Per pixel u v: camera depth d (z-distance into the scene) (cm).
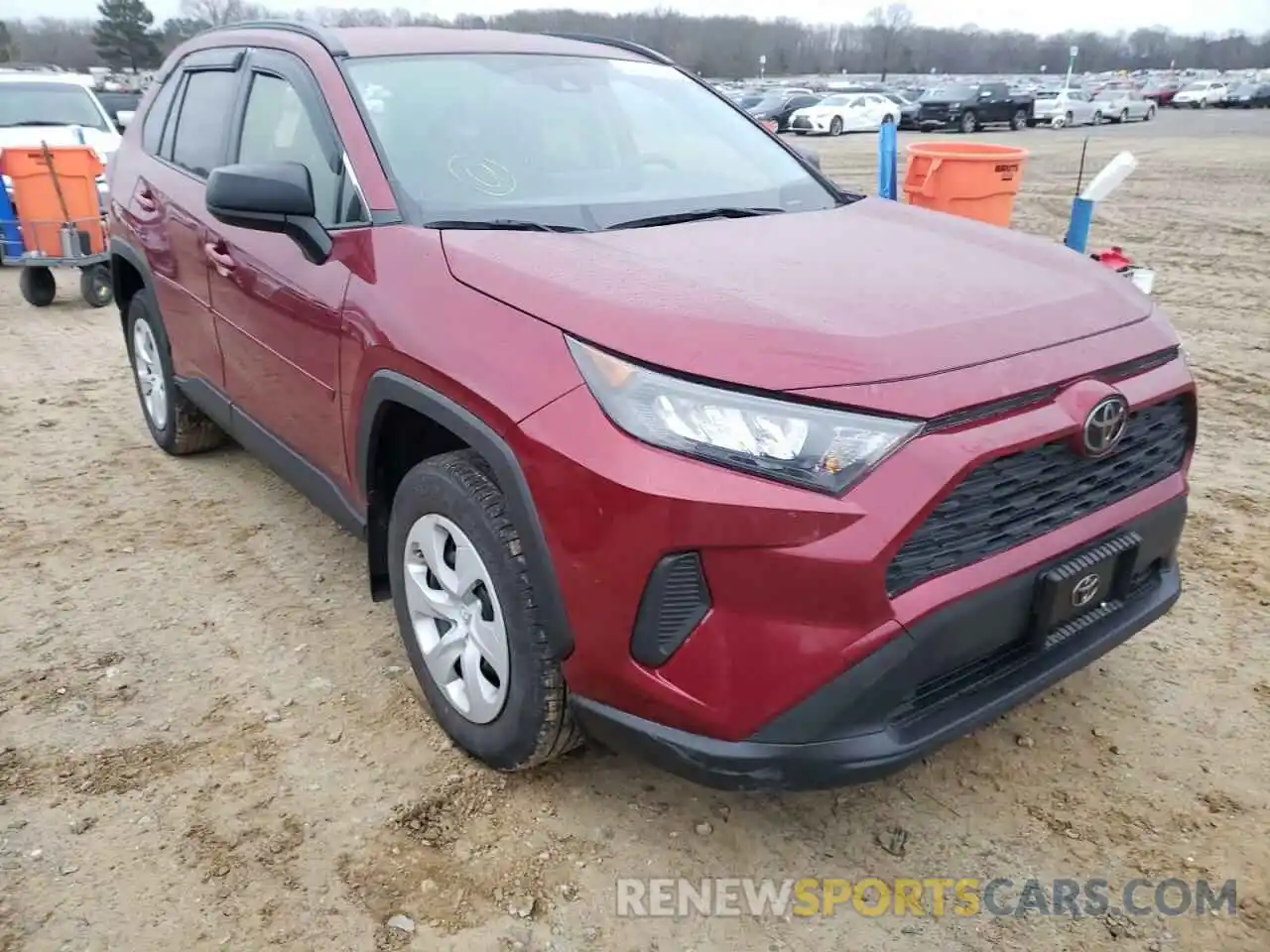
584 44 382
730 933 221
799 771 203
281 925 220
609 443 203
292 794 258
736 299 220
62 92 1143
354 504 297
